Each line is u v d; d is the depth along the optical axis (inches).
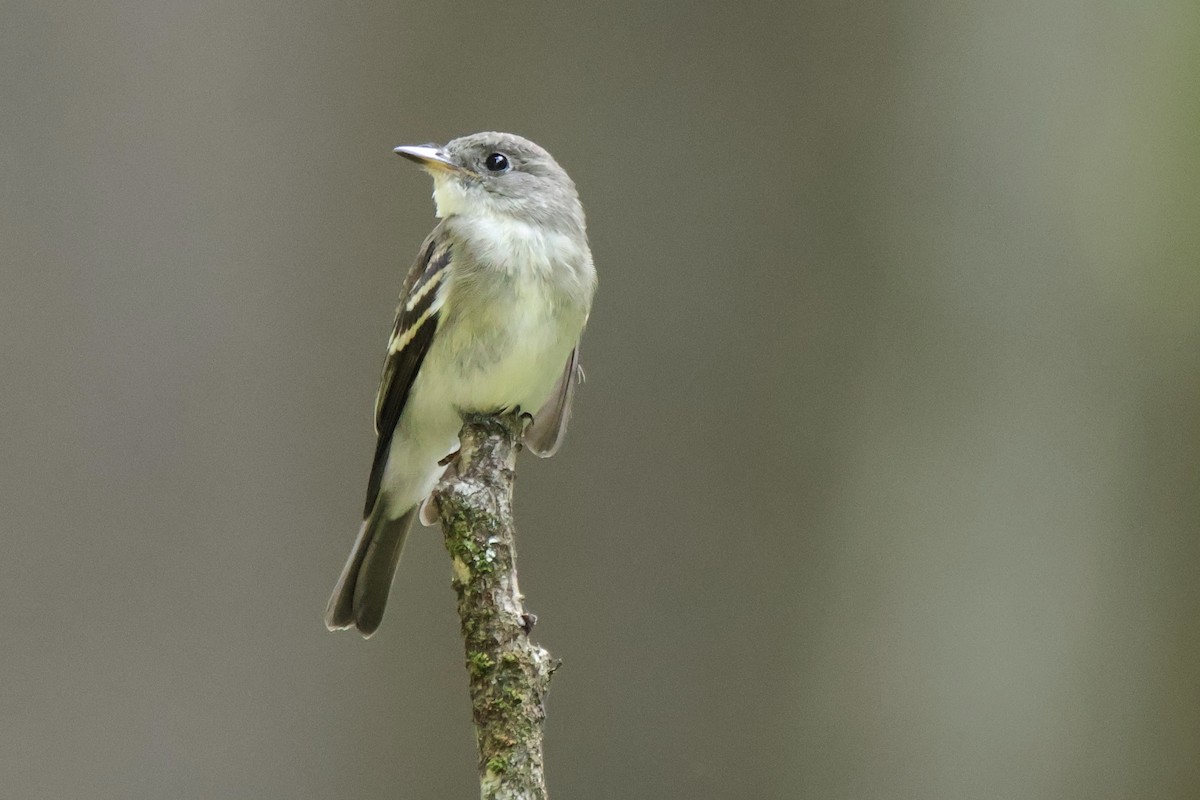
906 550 387.5
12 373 391.9
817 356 376.2
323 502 395.5
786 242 376.5
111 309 396.8
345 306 399.5
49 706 383.2
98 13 403.5
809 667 372.8
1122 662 429.7
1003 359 411.5
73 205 398.6
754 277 373.7
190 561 391.5
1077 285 430.0
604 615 365.4
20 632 384.8
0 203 396.2
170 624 389.1
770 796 365.4
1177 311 459.5
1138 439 442.9
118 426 393.4
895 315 386.0
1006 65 414.6
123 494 391.5
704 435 368.8
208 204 402.0
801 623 371.6
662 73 379.2
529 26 388.8
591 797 360.2
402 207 400.5
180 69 404.2
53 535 388.2
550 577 365.4
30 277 395.2
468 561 243.9
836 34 382.0
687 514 367.6
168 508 392.2
